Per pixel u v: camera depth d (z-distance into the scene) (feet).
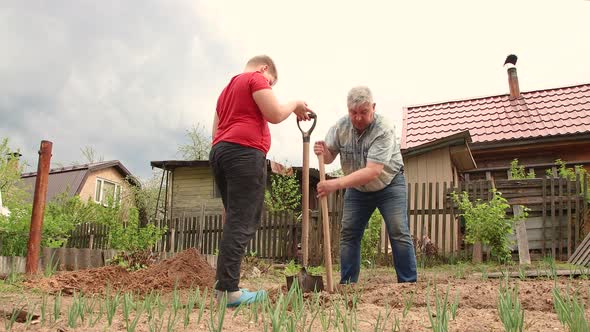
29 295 12.33
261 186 10.38
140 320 8.28
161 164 58.75
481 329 7.47
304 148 12.30
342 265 15.12
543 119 43.27
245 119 10.26
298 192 55.88
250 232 10.20
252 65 11.06
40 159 18.06
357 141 14.29
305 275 12.11
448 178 35.73
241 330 7.56
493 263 27.12
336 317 7.82
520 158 42.19
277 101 10.30
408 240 14.44
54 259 22.18
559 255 28.50
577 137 39.42
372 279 19.83
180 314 8.49
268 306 8.40
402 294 11.02
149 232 35.47
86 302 9.36
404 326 7.80
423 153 36.68
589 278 14.12
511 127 43.34
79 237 42.39
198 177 59.98
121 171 90.68
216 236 39.22
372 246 30.45
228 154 10.12
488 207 27.17
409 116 48.75
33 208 17.75
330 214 31.81
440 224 33.24
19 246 24.90
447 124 45.96
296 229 34.24
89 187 82.12
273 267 27.66
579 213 28.58
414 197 31.58
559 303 7.63
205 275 16.21
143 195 78.02
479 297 10.33
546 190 29.53
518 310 7.16
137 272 16.79
